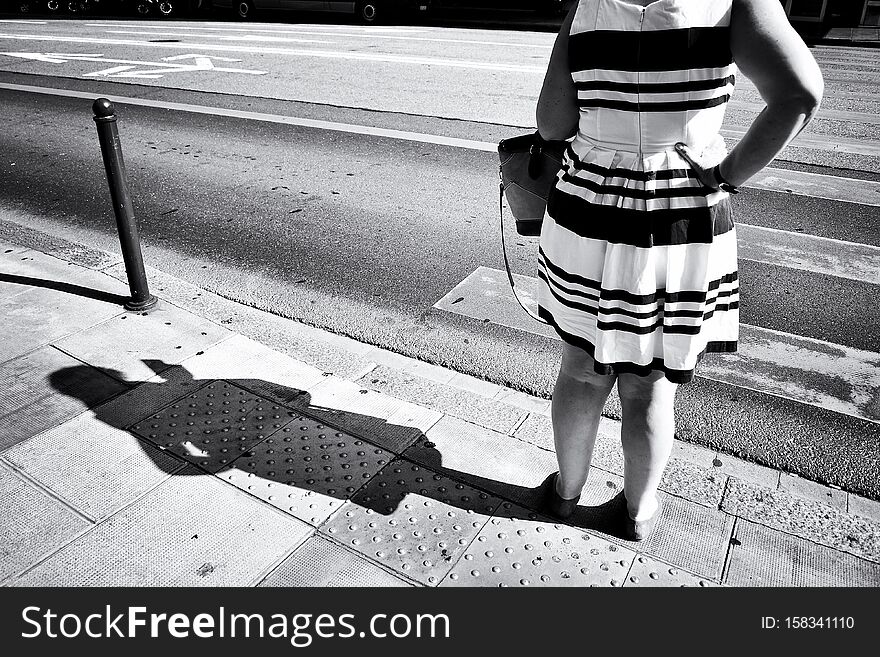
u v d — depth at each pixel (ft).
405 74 36.86
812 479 10.35
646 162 6.76
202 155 24.82
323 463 10.10
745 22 6.02
